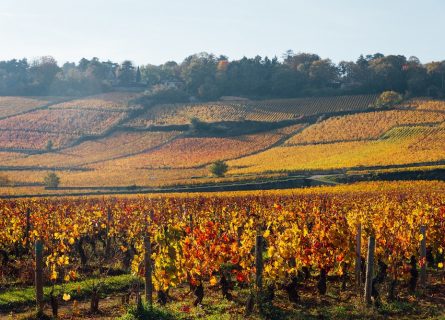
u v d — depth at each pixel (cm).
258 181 8200
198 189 7688
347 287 1975
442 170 7725
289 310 1686
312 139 12169
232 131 13488
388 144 10875
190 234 1992
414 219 2358
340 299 1812
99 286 1948
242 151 11812
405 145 10412
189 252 1786
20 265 2261
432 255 2361
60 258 1973
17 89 18725
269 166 9800
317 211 2508
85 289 1995
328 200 3859
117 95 17500
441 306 1725
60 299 1900
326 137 12131
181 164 10944
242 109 15312
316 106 15288
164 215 3083
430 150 9694
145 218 2894
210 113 14925
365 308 1673
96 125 14362
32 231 2495
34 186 8631
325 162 9581
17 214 3017
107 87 18912
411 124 12162
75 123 14500
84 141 13325
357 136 11875
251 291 1656
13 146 12688
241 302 1781
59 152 12456
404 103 14362
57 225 2650
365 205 3231
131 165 11038
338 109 14800
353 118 13312
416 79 16300
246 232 2117
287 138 12631
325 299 1814
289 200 3791
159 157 11738
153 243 2275
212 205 3631
